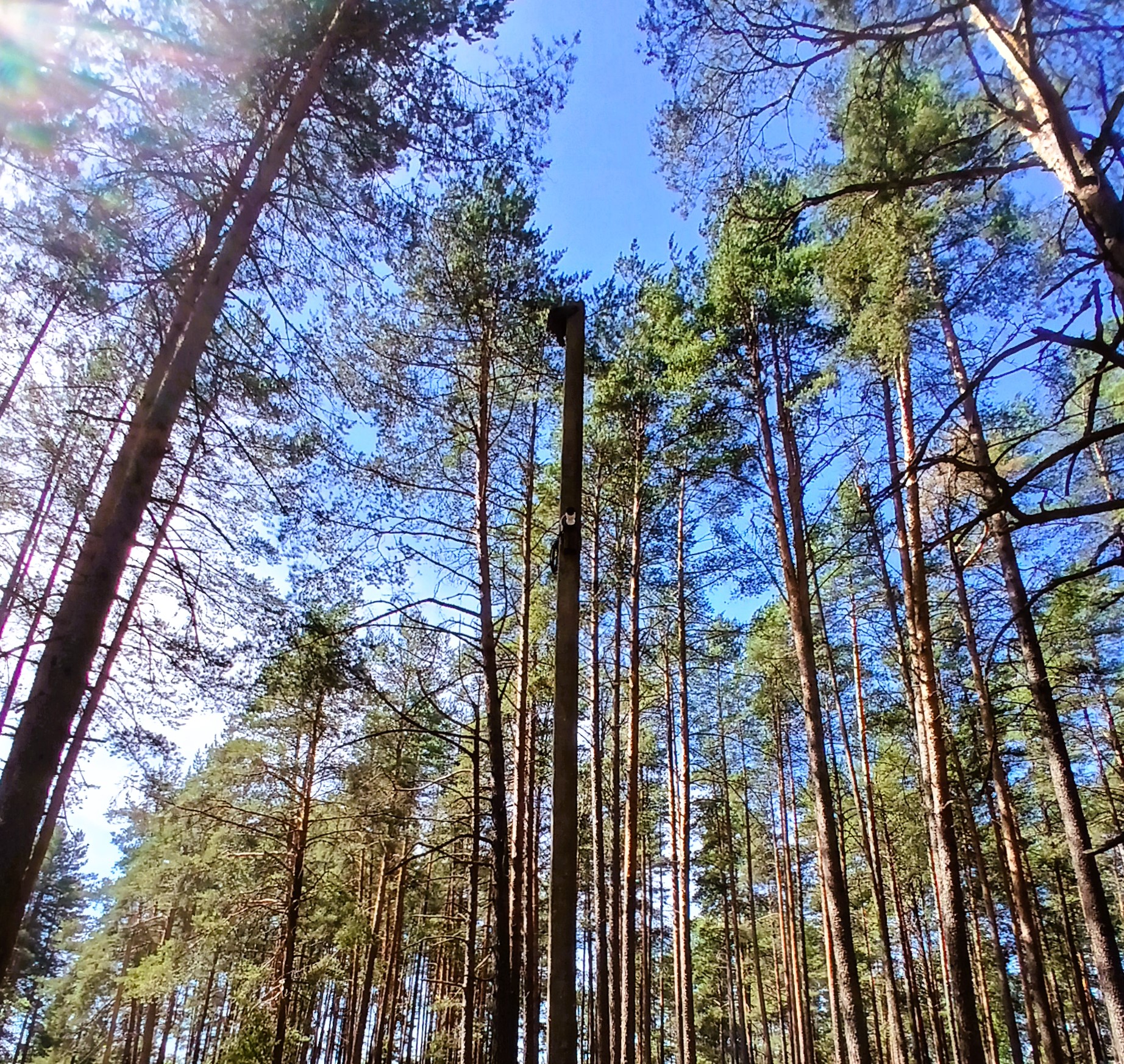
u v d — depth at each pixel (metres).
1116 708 17.23
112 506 6.75
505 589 13.21
